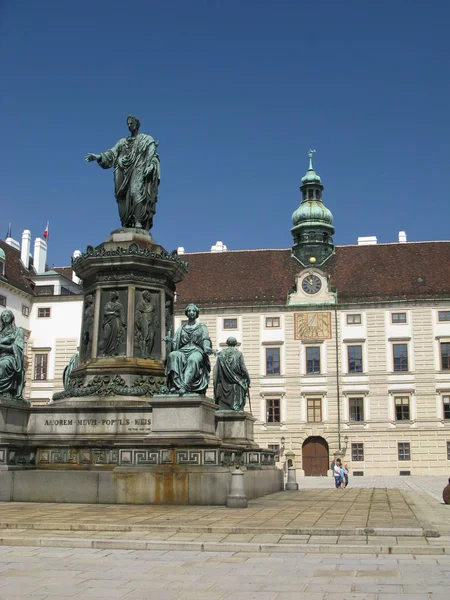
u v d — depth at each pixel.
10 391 18.30
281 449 62.50
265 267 69.06
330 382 62.97
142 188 21.41
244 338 64.62
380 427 61.75
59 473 16.28
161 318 20.36
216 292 66.88
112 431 18.05
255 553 10.27
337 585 8.17
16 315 62.84
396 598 7.54
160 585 8.20
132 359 19.56
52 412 18.34
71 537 11.15
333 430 62.19
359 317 63.69
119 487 15.91
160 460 16.12
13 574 8.80
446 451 60.72
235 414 22.97
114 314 19.94
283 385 63.47
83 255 20.50
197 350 17.27
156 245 20.91
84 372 19.59
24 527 12.02
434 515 15.70
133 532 11.61
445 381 61.66
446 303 62.72
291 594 7.75
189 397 16.53
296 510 15.02
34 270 69.94
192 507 15.16
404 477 58.38
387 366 62.62
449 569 9.06
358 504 17.44
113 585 8.20
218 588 8.05
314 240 68.88
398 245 69.25
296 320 64.25
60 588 8.04
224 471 15.80
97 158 21.58
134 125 22.08
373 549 10.29
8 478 16.45
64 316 64.69
